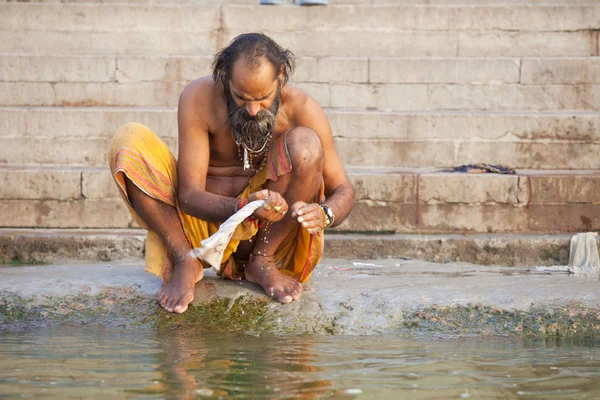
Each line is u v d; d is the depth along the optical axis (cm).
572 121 642
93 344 322
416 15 765
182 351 311
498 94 709
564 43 756
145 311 367
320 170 360
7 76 715
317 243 377
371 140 651
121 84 720
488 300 376
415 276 453
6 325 356
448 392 255
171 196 369
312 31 768
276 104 351
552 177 580
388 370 283
